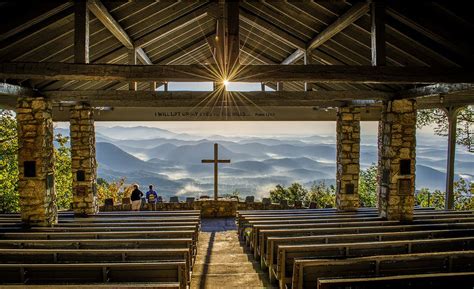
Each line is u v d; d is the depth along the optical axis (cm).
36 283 385
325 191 2066
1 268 374
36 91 781
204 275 577
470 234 599
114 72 536
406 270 419
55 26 570
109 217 894
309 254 468
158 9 675
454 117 1147
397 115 842
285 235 596
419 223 775
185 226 664
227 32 543
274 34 807
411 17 544
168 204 1237
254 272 593
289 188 2108
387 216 838
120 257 446
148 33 755
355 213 955
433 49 601
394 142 843
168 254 449
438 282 337
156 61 980
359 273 408
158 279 390
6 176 1417
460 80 573
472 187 1648
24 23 504
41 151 768
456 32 542
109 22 601
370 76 560
